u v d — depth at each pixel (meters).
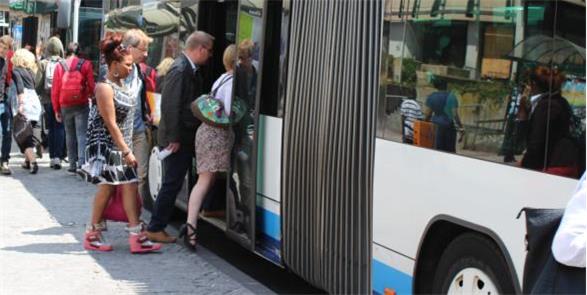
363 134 6.04
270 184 7.54
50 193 12.21
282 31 7.33
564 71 4.42
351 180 6.16
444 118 5.27
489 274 4.97
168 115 8.70
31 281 7.56
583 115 4.30
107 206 8.70
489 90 4.93
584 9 4.30
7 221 10.15
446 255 5.37
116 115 8.32
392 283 5.75
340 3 6.39
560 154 4.42
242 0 8.07
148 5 11.04
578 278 3.67
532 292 3.79
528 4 4.67
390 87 5.78
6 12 30.47
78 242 9.07
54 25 17.55
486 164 4.91
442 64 5.32
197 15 9.32
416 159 5.50
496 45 4.89
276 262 7.36
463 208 5.09
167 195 8.96
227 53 8.47
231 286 7.59
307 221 6.79
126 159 8.47
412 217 5.54
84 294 7.20
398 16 5.74
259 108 7.65
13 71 13.87
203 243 9.48
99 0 15.08
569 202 3.75
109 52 8.17
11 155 16.78
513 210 4.71
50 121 14.62
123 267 8.13
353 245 6.15
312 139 6.69
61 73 13.48
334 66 6.41
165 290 7.39
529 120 4.62
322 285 6.63
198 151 8.56
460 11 5.18
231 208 8.22
